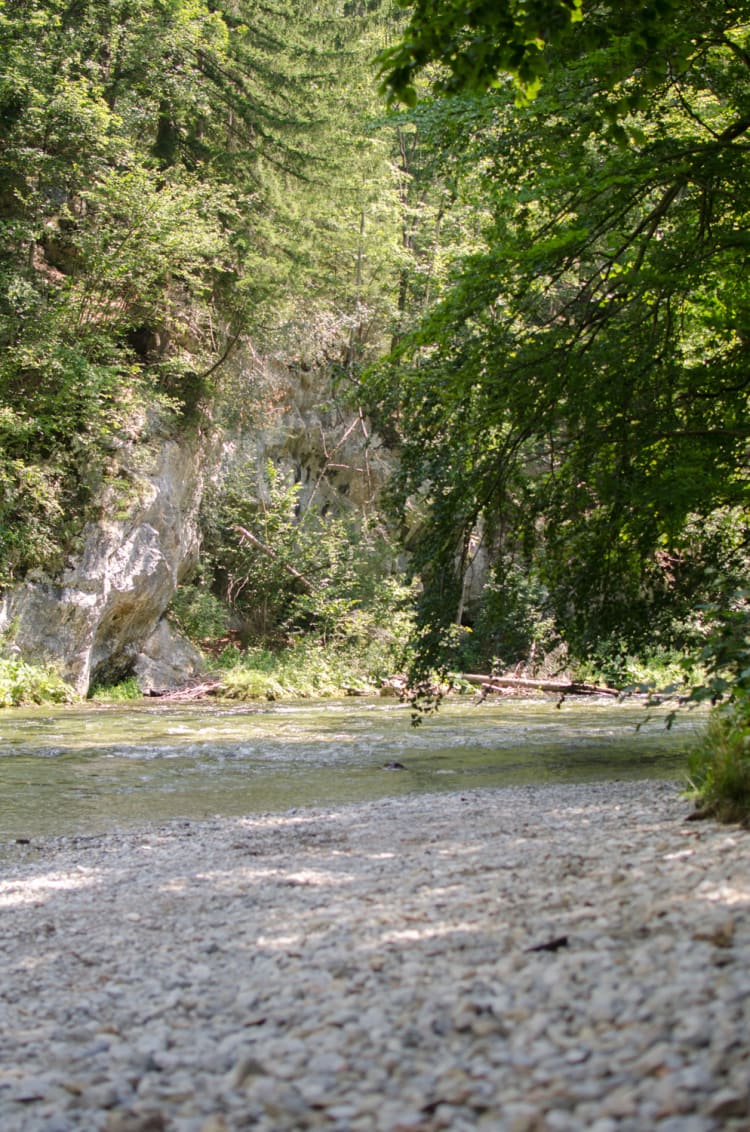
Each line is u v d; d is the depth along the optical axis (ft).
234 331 95.35
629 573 38.24
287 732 58.85
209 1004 12.34
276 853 24.23
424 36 19.01
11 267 78.95
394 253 116.67
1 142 80.38
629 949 11.38
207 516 103.65
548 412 35.27
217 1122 8.46
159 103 91.04
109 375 77.61
